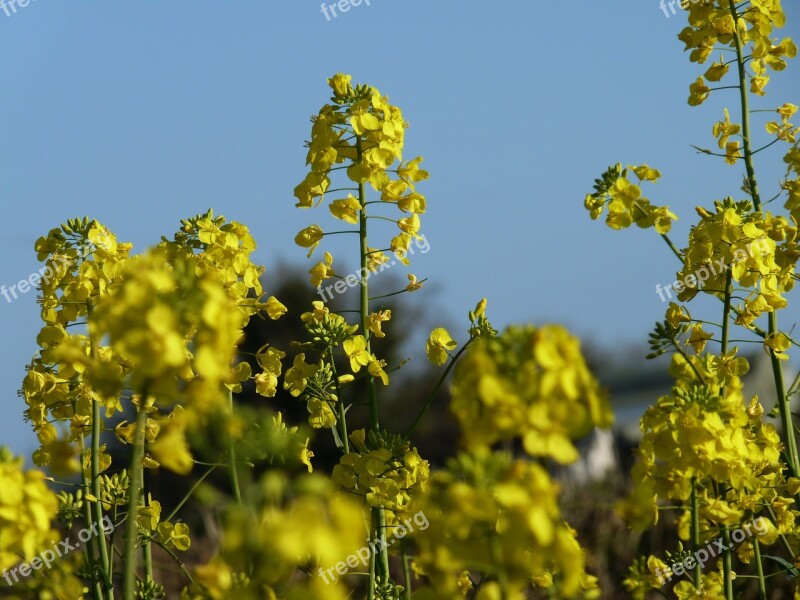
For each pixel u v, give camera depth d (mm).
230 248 1299
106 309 908
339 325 1303
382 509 1244
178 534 1251
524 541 776
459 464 833
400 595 1236
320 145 1300
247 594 791
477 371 846
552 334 853
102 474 1251
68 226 1253
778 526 1247
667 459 1114
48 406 1249
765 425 1227
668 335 1177
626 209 1229
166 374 930
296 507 714
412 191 1302
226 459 1109
